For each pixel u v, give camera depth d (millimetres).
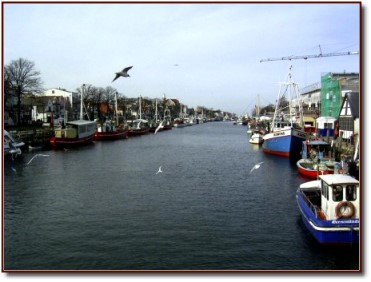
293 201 37594
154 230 29453
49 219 32531
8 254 25375
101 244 26828
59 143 89750
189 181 48062
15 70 104750
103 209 35281
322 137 75688
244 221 31375
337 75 97812
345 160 45969
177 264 23500
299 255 24547
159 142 113688
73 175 52625
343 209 25172
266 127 136000
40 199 39094
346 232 24641
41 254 25297
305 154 59781
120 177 51125
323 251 25000
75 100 179375
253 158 71750
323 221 24766
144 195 40406
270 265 23250
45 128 106250
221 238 27641
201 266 23234
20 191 42656
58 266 23547
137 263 23703
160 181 48188
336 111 87438
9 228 30375
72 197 39875
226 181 47938
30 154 76812
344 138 67812
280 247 25875
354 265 23172
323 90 98938
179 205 36375
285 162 65438
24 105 132250
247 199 38469
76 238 28031
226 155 77625
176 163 65250
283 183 46344
